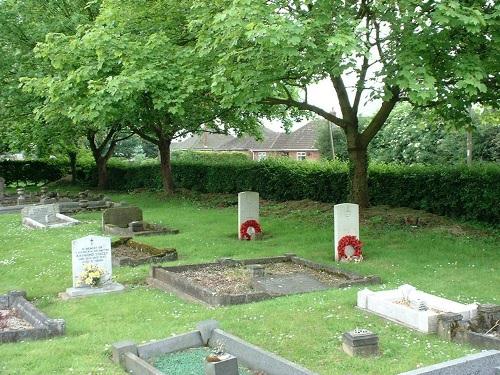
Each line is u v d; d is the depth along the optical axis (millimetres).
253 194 17516
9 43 24953
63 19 23828
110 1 17719
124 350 7461
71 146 36281
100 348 8055
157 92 15625
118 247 15859
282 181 26062
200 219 21719
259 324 8945
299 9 14117
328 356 7680
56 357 7648
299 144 56188
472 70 12594
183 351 7895
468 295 10711
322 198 24141
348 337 7785
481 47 13742
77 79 15883
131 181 36219
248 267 12695
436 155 28859
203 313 9672
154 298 10914
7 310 10227
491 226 17453
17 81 24297
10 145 31172
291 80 17031
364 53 12422
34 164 42156
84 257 11562
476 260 13719
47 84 16438
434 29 12961
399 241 16031
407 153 30016
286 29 12000
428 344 8062
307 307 9773
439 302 9477
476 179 17859
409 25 13297
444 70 13578
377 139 32844
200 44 14492
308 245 16047
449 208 19000
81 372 7141
